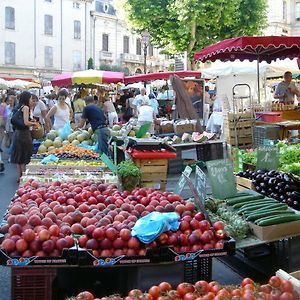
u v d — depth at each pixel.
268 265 5.16
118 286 4.41
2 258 3.84
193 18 24.30
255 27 26.33
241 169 7.82
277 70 14.57
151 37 27.39
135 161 7.01
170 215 4.27
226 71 15.36
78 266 3.94
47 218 4.23
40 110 15.35
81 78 16.80
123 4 27.08
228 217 4.97
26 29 55.56
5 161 14.32
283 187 6.03
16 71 55.06
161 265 4.11
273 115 10.81
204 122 17.47
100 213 4.59
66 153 8.78
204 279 4.21
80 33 61.00
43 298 3.94
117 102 24.39
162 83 27.03
